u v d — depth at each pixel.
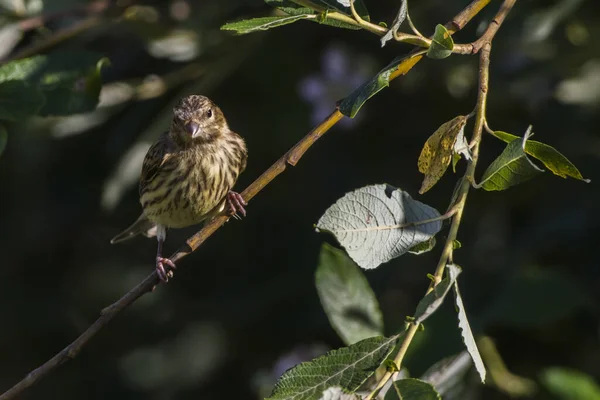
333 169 12.17
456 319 7.59
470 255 10.80
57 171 13.52
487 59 6.04
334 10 5.98
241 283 12.39
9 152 13.45
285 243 12.30
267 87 12.26
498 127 11.33
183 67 11.74
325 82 11.97
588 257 10.19
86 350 14.08
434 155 5.87
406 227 5.48
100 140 13.16
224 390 13.05
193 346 14.03
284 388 5.25
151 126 11.09
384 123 12.16
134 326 13.77
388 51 12.11
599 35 10.73
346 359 5.30
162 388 13.99
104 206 11.06
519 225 11.12
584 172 10.67
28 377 6.33
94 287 14.21
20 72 8.91
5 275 14.06
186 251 6.64
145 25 11.15
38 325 13.98
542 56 10.90
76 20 11.70
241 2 11.48
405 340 5.13
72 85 8.96
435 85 11.95
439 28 5.78
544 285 9.36
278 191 12.45
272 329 11.94
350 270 7.16
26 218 13.90
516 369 10.32
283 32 12.08
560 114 10.96
